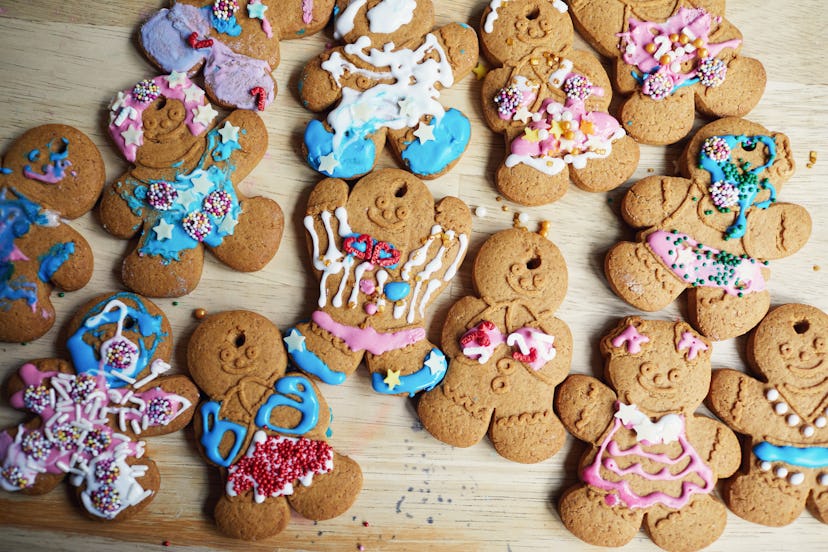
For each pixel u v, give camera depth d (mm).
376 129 356
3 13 359
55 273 344
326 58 359
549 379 354
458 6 375
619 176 362
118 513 341
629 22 368
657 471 355
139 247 348
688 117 366
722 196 359
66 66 360
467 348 350
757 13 382
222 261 353
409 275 353
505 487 363
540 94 362
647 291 357
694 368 357
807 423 360
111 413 344
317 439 349
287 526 355
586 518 352
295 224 364
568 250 371
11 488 338
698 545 355
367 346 349
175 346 356
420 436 361
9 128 356
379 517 359
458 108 371
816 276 376
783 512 357
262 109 356
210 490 353
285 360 352
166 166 350
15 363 351
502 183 360
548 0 367
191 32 354
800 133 380
